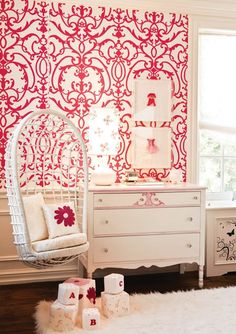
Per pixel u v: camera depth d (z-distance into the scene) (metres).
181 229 3.22
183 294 3.02
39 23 3.43
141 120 3.65
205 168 3.99
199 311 2.69
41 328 2.43
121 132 3.63
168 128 3.71
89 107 3.55
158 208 3.16
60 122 3.48
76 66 3.51
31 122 3.39
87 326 2.41
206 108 3.90
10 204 2.66
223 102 3.94
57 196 3.48
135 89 3.63
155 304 2.82
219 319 2.56
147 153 3.66
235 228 3.65
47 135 3.46
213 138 3.98
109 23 3.57
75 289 2.49
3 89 3.36
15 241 2.65
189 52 3.75
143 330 2.39
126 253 3.10
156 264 3.17
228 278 3.55
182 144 3.76
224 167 4.04
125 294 2.65
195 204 3.24
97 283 3.43
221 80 3.93
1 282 3.36
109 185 3.29
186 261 3.24
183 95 3.75
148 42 3.66
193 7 3.72
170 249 3.20
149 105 3.66
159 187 3.17
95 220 3.03
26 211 2.85
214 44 3.90
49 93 3.46
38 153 3.44
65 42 3.48
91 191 3.02
